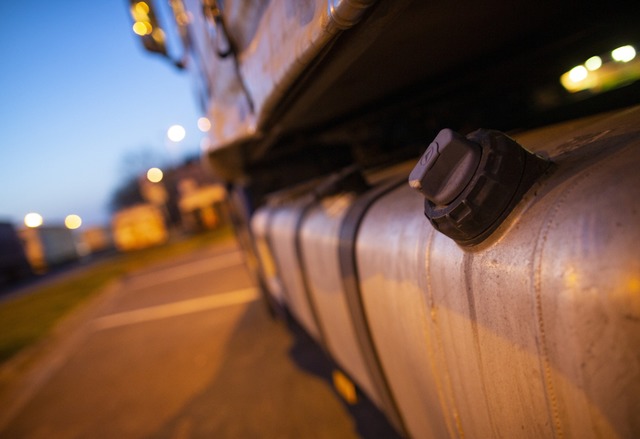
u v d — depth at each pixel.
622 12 1.21
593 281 0.43
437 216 0.58
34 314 10.84
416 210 0.86
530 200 0.55
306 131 2.27
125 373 4.43
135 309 7.90
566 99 1.75
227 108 1.75
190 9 1.74
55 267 33.53
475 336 0.64
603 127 0.68
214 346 4.37
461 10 0.88
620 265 0.41
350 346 1.49
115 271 17.39
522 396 0.57
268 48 1.02
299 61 0.86
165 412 3.23
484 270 0.58
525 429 0.59
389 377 1.19
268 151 2.46
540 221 0.51
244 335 4.40
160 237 32.66
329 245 1.28
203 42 1.76
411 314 0.85
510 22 1.12
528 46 1.44
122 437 3.06
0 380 5.52
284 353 3.59
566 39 1.37
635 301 0.40
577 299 0.44
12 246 26.84
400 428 1.30
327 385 2.82
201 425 2.86
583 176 0.51
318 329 1.97
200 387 3.46
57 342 6.89
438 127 2.00
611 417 0.44
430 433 1.05
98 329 7.07
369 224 1.03
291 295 2.36
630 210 0.42
